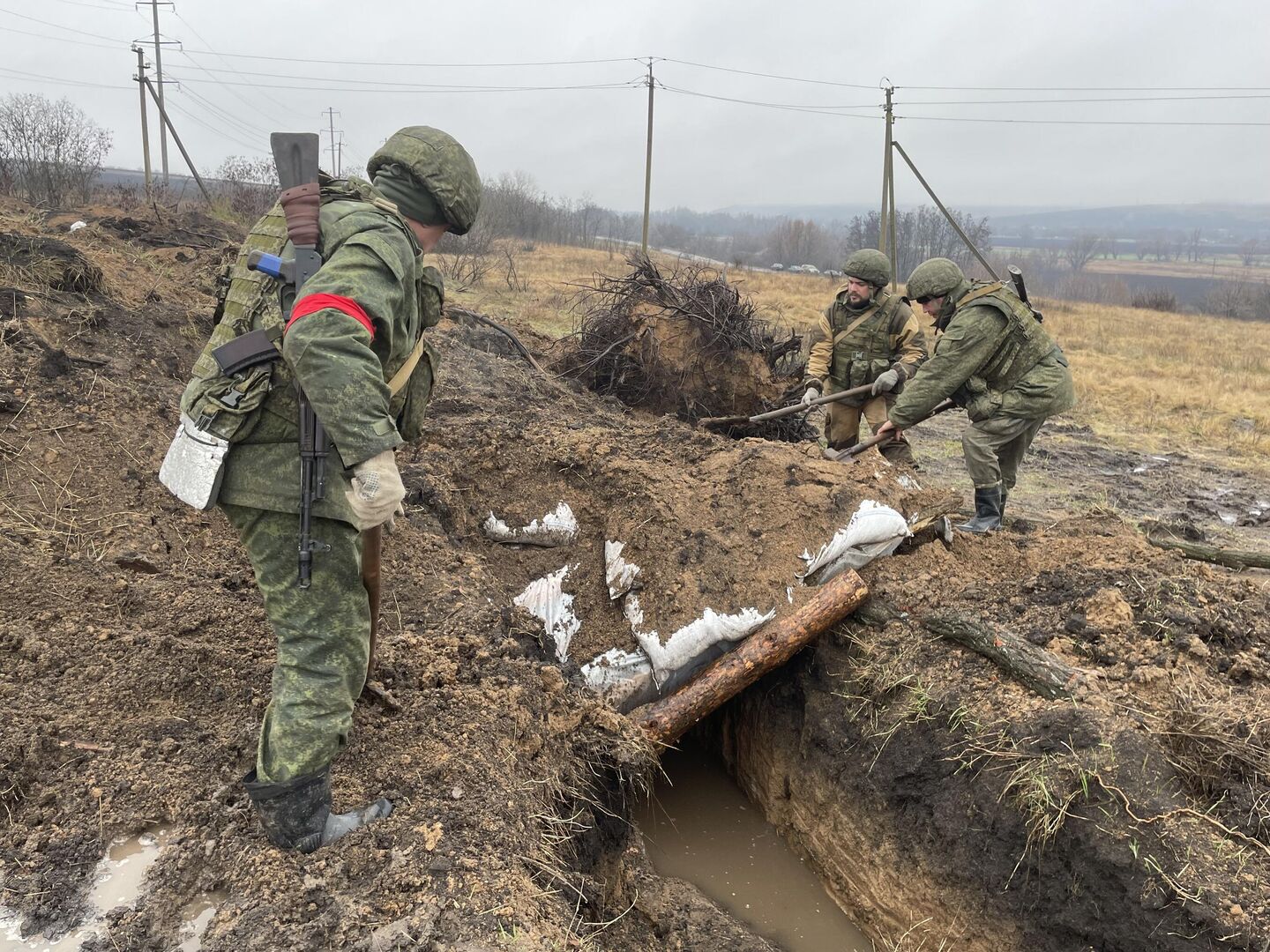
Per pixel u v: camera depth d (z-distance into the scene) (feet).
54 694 8.74
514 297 56.13
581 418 20.68
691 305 23.57
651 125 107.76
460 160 7.45
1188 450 33.60
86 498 12.44
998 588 13.55
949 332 16.57
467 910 6.83
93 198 59.88
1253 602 12.60
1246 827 9.05
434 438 16.58
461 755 8.62
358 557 6.94
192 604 10.70
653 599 14.08
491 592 13.28
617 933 9.96
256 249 6.77
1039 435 34.83
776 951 11.31
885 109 65.51
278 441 6.58
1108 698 10.67
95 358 15.53
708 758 16.16
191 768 8.03
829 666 13.52
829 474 14.97
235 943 6.41
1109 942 8.94
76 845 7.21
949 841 10.77
